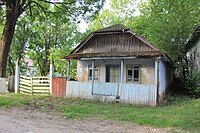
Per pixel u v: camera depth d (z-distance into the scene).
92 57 20.20
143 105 15.98
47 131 8.02
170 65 26.05
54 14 24.11
